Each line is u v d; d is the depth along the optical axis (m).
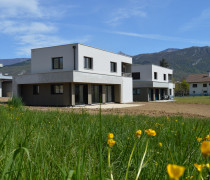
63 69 20.45
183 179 1.18
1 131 2.72
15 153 1.09
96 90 23.02
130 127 3.73
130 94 28.09
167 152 1.74
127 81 27.30
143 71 35.50
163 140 2.36
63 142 2.35
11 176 1.20
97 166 1.65
